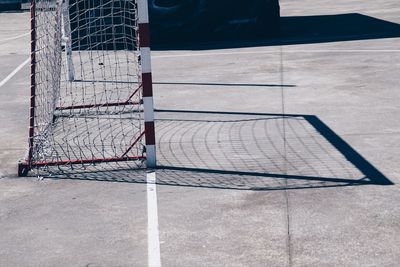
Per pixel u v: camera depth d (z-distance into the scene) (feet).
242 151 28.68
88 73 51.34
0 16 118.83
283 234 19.65
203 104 38.86
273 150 28.60
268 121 33.83
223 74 48.73
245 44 65.98
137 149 29.63
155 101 40.45
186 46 67.46
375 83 41.93
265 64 52.24
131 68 52.75
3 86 48.32
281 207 21.84
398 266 17.26
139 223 21.11
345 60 51.62
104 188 24.81
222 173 25.84
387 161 26.21
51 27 34.17
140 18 25.76
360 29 71.46
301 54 56.39
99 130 33.50
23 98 43.45
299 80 44.55
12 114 38.68
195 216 21.43
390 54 52.95
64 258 18.78
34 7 27.50
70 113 37.06
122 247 19.31
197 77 48.14
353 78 44.09
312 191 23.21
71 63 47.29
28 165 27.30
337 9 96.63
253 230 20.06
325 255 18.11
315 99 38.37
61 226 21.24
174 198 23.25
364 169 25.38
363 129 31.22
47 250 19.40
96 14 67.36
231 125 33.45
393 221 20.24
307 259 17.92
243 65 52.39
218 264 17.85
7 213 22.66
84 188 24.93
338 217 20.75
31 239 20.27
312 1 114.42
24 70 55.57
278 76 46.52
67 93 43.83
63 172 27.07
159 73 50.96
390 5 96.84
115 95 42.60
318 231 19.74
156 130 33.14
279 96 39.81
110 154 29.12
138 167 27.22
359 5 100.32
